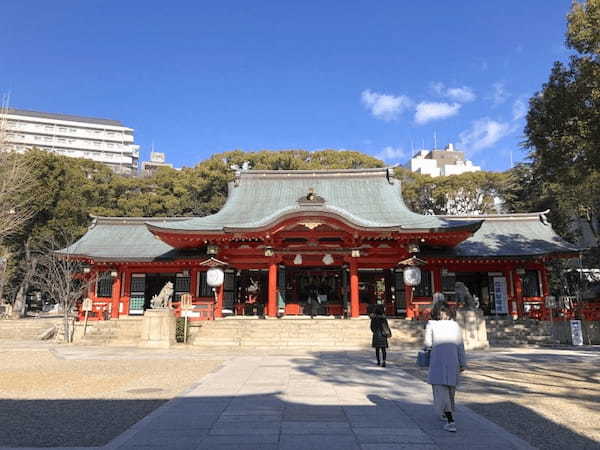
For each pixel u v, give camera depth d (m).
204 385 11.64
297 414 8.48
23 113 125.94
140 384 12.18
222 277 27.92
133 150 134.38
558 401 9.96
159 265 32.56
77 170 51.72
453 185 55.97
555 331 26.19
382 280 32.16
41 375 13.84
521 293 30.41
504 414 8.77
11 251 41.88
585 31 18.64
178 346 22.89
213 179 54.88
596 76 18.44
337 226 26.73
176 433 7.24
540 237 32.94
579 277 38.12
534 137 21.84
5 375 13.86
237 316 30.20
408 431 7.34
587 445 6.83
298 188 35.84
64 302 27.59
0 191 28.83
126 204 52.84
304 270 32.97
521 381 12.63
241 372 13.96
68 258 30.20
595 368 15.20
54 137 125.31
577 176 21.28
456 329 7.84
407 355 18.83
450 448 6.46
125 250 33.00
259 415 8.40
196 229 27.31
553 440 7.08
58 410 9.16
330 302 32.31
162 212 55.06
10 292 43.12
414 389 11.07
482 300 32.81
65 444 6.86
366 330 23.91
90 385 12.07
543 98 21.00
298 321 25.16
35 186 39.72
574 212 38.22
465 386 11.85
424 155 112.00
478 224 25.66
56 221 41.88
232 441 6.79
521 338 25.39
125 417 8.55
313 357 18.19
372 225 27.20
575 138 20.06
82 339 25.70
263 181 36.91
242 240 29.47
